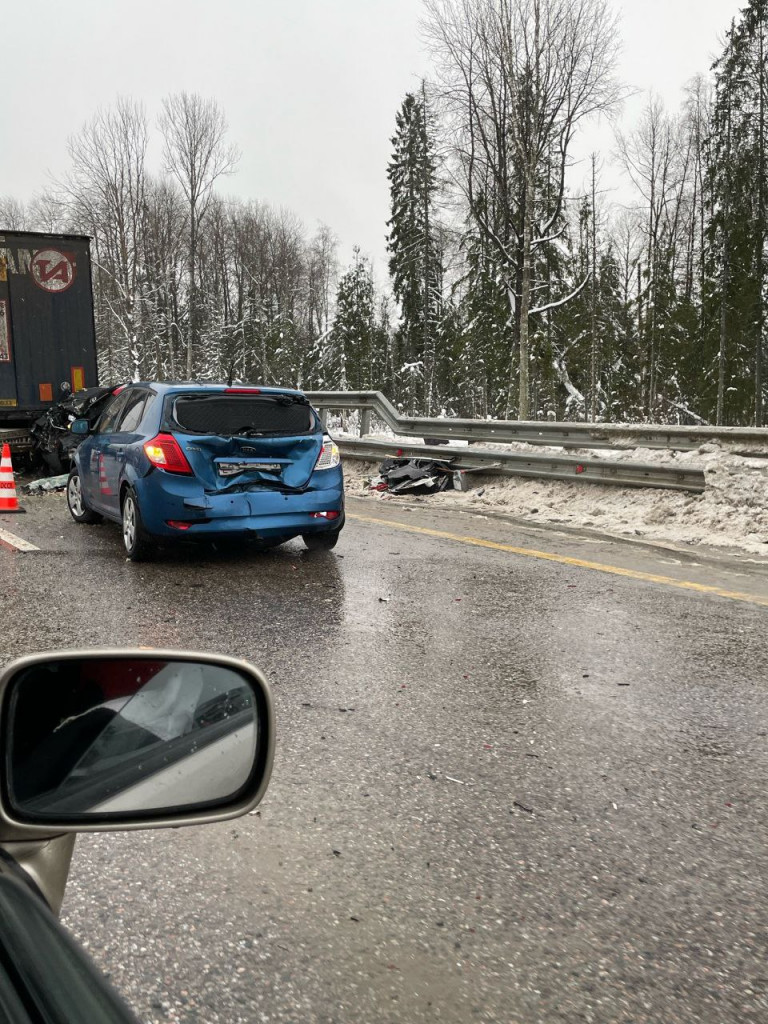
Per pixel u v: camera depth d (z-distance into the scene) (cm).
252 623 583
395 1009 217
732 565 782
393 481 1282
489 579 725
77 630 557
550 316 3422
